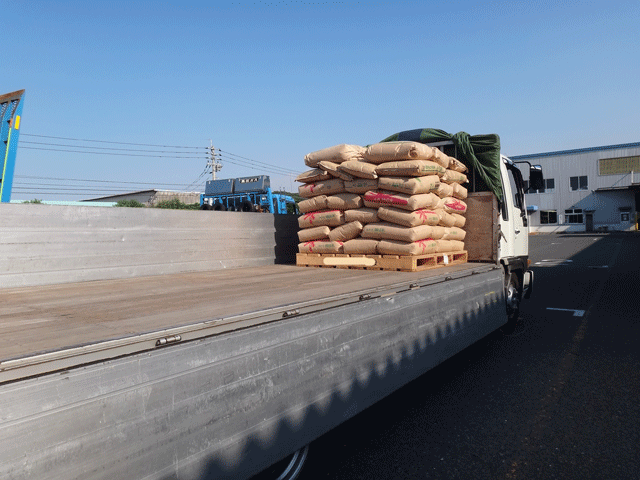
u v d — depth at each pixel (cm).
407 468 301
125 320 210
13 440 120
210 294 302
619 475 288
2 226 357
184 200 4531
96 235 418
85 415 136
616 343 582
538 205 5075
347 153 525
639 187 4475
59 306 260
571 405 397
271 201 1819
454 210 549
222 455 179
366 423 371
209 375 175
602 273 1341
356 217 514
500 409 394
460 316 411
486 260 571
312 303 237
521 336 638
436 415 385
